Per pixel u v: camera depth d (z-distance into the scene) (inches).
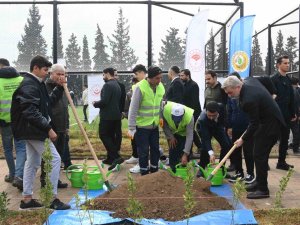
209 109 263.6
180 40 404.5
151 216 189.6
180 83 327.0
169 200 202.1
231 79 227.9
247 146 267.0
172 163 270.5
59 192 253.0
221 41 465.1
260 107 227.9
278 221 188.4
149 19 402.0
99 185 252.1
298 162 355.6
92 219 183.5
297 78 403.2
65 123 280.2
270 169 323.6
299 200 230.7
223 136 278.8
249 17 383.2
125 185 223.9
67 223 180.1
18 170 253.1
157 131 264.7
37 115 196.1
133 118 254.5
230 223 181.0
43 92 207.3
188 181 143.3
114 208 200.7
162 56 406.9
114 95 323.6
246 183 265.1
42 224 180.7
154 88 258.1
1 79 259.3
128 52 409.4
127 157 380.2
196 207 198.1
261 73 547.8
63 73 229.8
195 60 377.4
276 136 231.6
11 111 202.8
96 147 432.5
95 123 614.5
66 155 310.8
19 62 405.4
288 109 313.6
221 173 262.7
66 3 398.6
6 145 274.8
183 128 260.8
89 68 413.1
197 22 375.2
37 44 404.8
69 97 231.6
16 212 199.6
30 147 206.8
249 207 212.7
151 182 218.4
